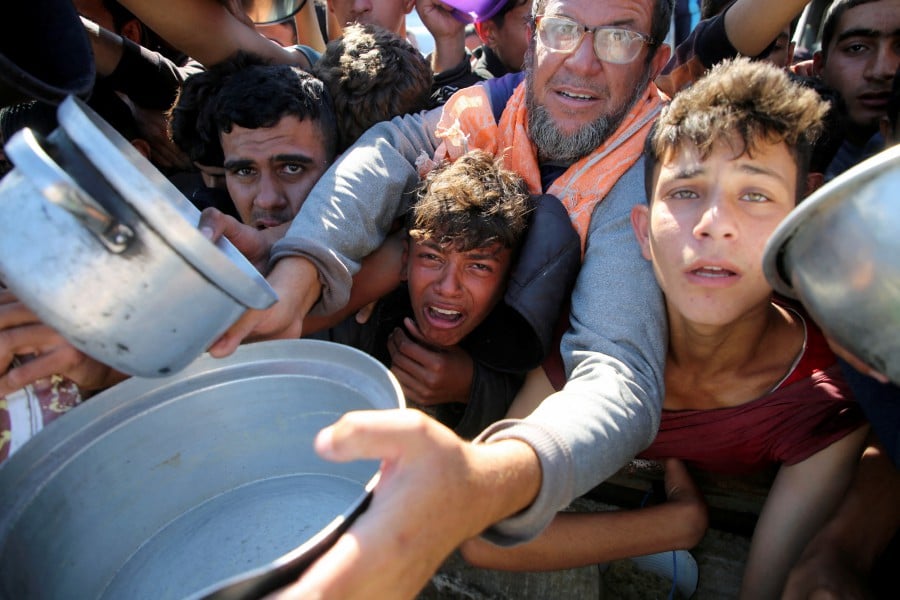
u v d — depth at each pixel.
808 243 0.83
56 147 0.81
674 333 1.37
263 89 1.74
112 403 1.02
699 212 1.14
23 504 0.92
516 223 1.49
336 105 1.90
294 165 1.81
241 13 2.16
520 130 1.73
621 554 1.38
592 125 1.61
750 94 1.10
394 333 1.69
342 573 0.69
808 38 3.23
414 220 1.52
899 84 1.51
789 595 1.20
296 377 1.09
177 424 1.08
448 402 1.69
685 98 1.17
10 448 1.17
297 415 1.12
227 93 1.77
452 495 0.77
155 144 2.36
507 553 1.33
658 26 1.63
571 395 1.15
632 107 1.66
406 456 0.76
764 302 1.25
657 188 1.22
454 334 1.58
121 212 0.77
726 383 1.39
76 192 0.74
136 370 0.88
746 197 1.10
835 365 1.37
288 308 1.29
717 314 1.17
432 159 1.74
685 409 1.46
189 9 1.88
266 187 1.80
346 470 1.12
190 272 0.81
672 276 1.18
